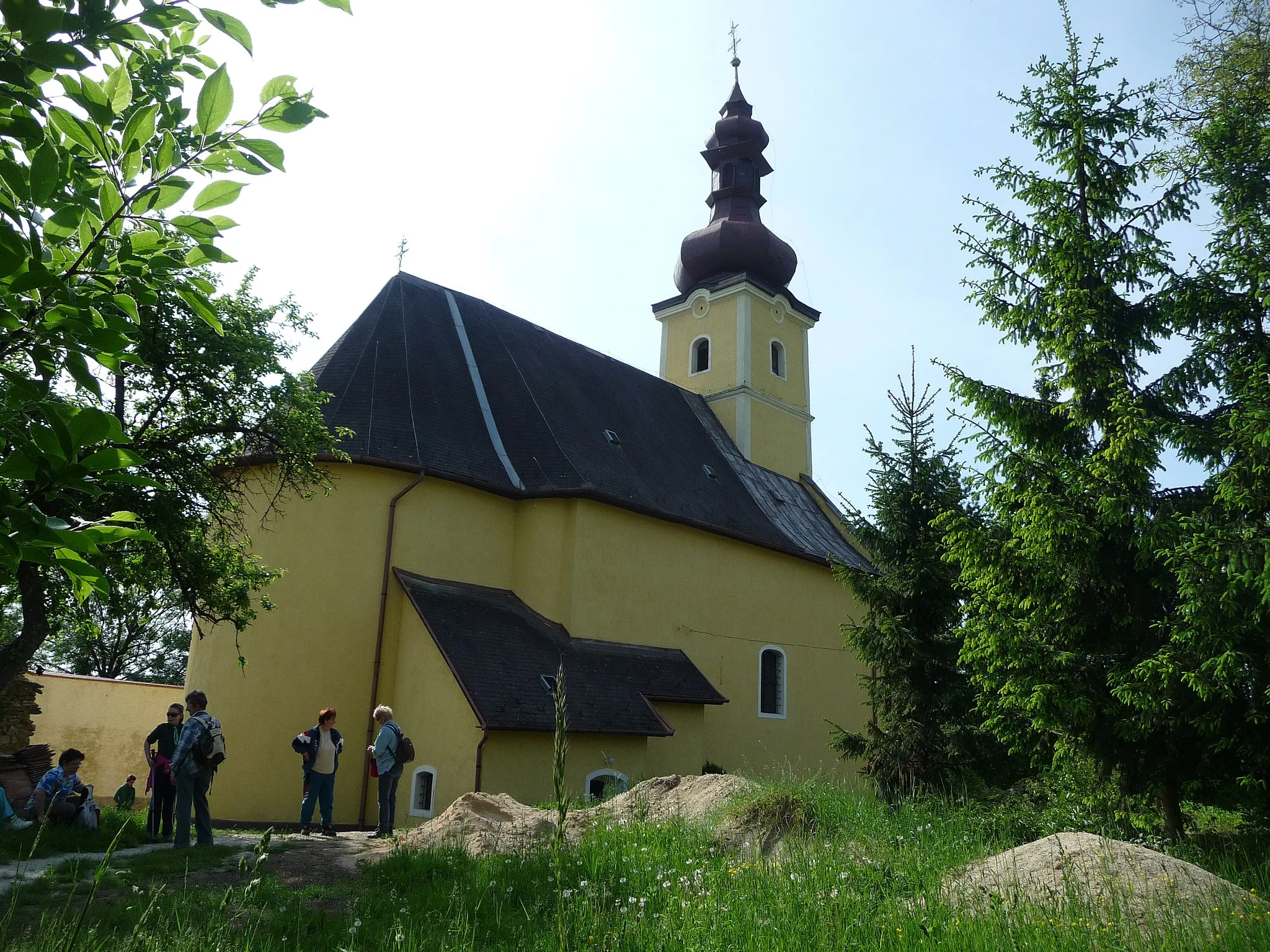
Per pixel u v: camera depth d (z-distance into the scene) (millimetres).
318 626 17391
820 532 30031
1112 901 5074
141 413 12430
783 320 34250
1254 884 6168
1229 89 12445
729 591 24172
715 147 36281
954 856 6965
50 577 11781
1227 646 9242
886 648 15414
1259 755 9617
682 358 33781
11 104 2834
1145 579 10945
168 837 10883
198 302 3447
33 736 21969
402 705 17172
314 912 6648
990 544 11398
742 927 5004
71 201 2984
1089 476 10828
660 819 9320
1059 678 10641
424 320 22609
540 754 16531
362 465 18250
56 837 9297
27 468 2680
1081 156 12086
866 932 4828
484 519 20000
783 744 24781
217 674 17188
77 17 2771
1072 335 11438
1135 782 10508
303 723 16938
